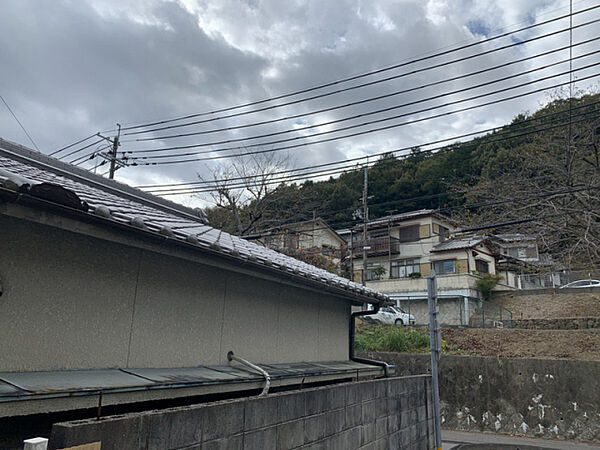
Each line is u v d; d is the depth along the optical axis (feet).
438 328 20.15
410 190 110.01
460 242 86.94
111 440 6.55
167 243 9.73
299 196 82.64
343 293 17.74
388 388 16.46
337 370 16.10
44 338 8.29
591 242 43.27
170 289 11.25
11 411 6.56
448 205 105.29
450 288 79.97
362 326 58.65
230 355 12.89
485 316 70.54
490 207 56.18
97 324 9.32
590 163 49.49
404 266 94.84
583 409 35.17
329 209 113.80
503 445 28.91
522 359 38.65
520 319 60.03
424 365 43.50
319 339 18.08
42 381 7.32
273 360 14.92
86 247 9.29
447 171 102.63
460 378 40.55
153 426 7.27
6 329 7.72
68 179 14.47
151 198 19.01
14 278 7.94
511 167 62.95
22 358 7.90
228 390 10.91
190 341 11.66
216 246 10.66
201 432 8.21
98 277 9.46
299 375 13.48
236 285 13.57
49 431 8.55
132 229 8.74
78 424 6.15
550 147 51.67
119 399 8.16
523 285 92.27
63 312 8.68
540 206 48.37
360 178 121.90
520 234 58.08
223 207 76.43
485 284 78.74
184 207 20.26
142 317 10.38
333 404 12.76
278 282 14.44
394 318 65.51
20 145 15.79
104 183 17.67
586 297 67.77
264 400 10.00
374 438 14.92
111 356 9.53
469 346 47.93
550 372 37.24
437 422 19.12
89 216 7.91
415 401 18.80
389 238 96.99
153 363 10.50
